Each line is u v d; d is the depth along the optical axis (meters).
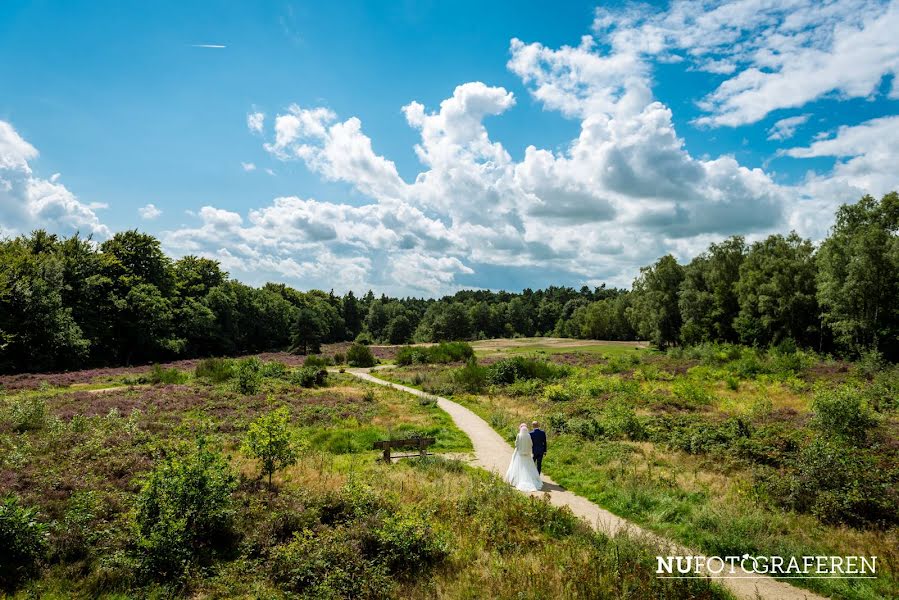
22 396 23.81
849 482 10.68
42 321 42.78
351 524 9.73
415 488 12.48
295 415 22.69
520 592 7.48
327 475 13.36
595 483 13.28
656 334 78.50
